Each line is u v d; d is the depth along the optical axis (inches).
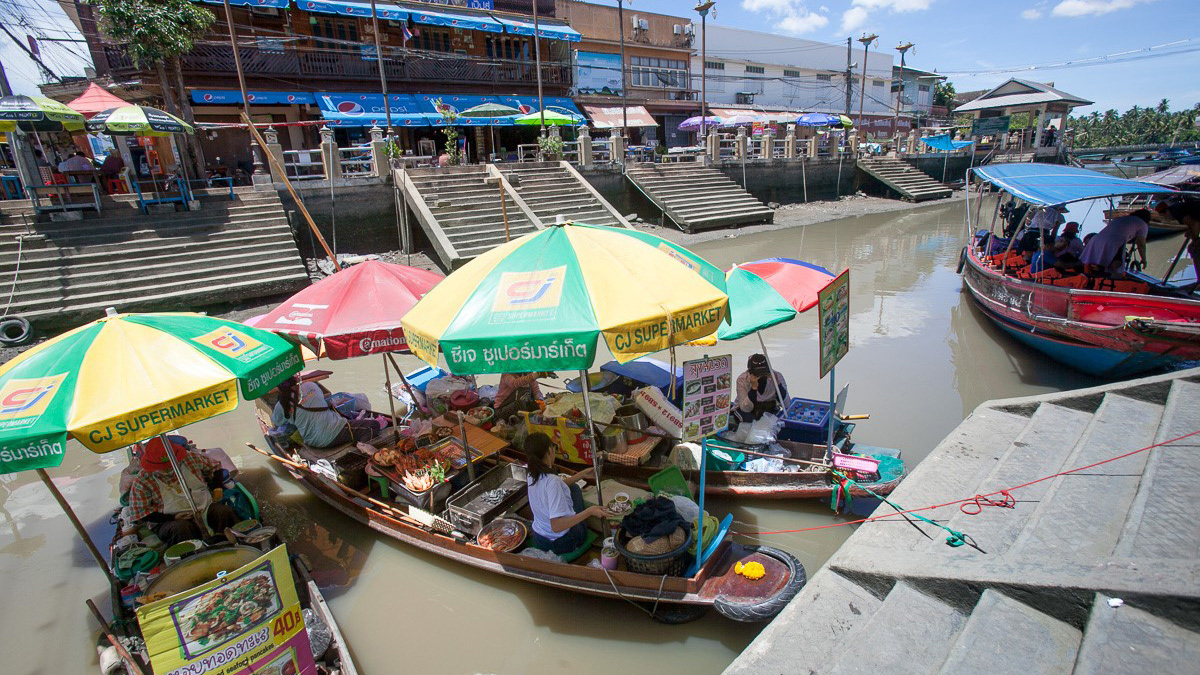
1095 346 305.6
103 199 557.9
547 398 263.7
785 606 158.7
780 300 239.9
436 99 970.7
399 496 225.8
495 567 190.7
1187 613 106.0
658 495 197.6
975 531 160.7
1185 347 272.2
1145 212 358.6
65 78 775.7
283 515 246.4
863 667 123.6
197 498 208.4
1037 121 1606.8
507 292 166.7
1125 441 182.1
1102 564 121.2
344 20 910.4
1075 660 110.9
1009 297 363.9
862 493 210.5
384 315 216.5
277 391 286.5
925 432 277.4
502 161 887.7
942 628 130.3
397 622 187.2
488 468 235.8
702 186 964.6
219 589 126.8
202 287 502.0
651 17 1368.1
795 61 1745.8
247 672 132.6
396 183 668.7
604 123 1179.3
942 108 2471.7
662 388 285.9
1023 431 208.8
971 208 1168.8
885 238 838.5
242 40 812.0
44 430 145.9
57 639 184.7
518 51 1091.3
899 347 393.1
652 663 166.2
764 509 225.6
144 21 582.6
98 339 167.8
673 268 178.2
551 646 174.6
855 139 1314.0
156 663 121.7
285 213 601.3
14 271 465.7
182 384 162.1
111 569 208.7
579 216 740.0
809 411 260.8
